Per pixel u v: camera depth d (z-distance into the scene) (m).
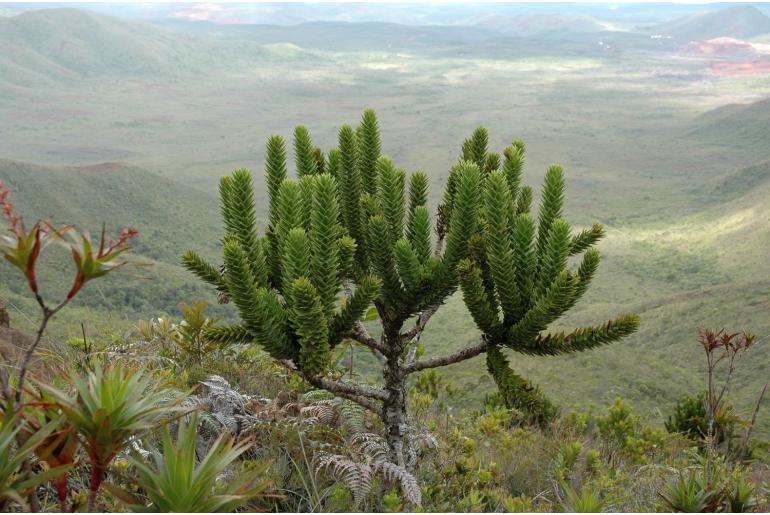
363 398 4.38
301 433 4.23
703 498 3.33
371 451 4.21
